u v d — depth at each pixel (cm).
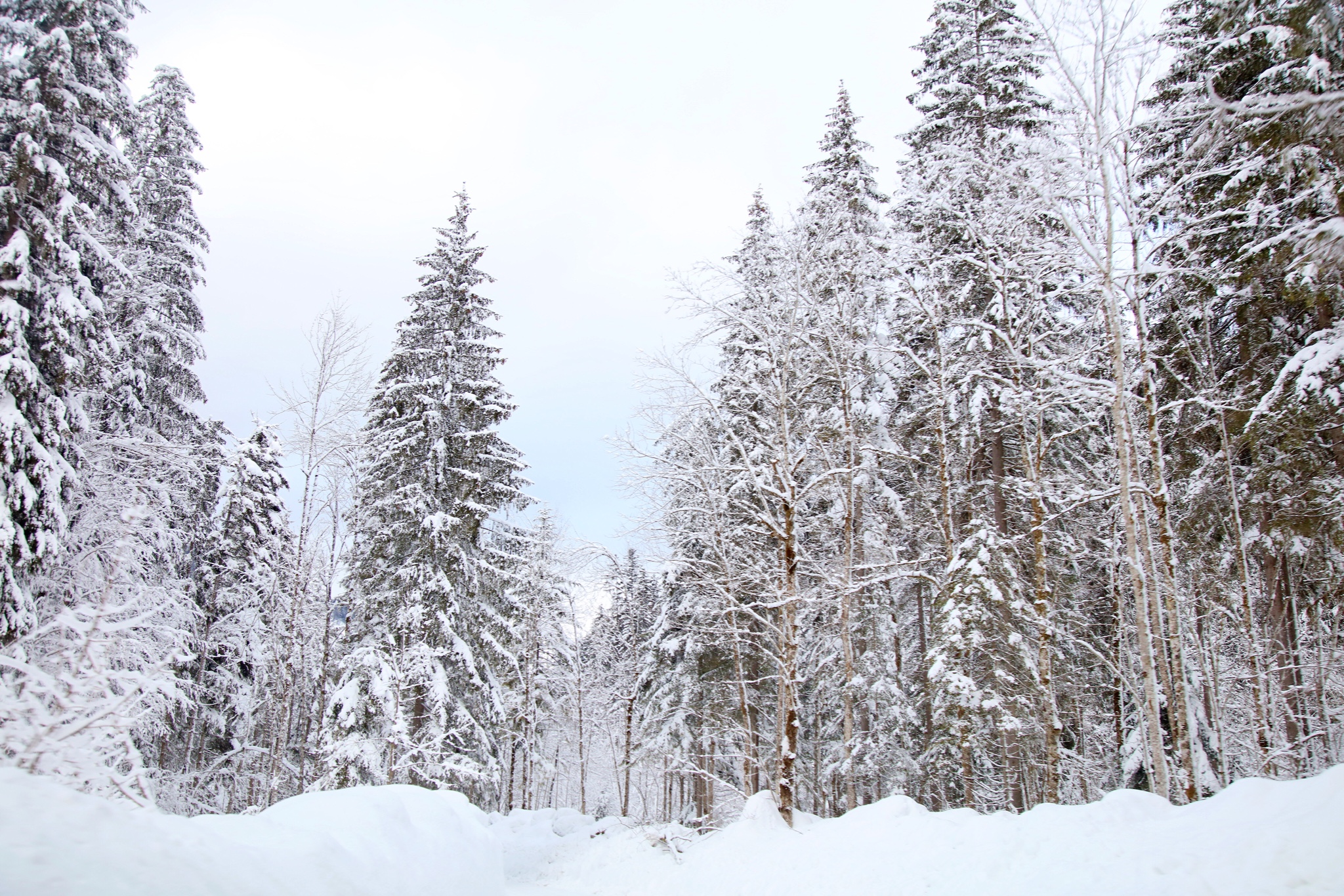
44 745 437
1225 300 1335
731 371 1695
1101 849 773
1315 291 941
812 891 973
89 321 1226
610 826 1998
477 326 1988
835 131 1978
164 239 1833
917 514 1875
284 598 1811
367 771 1513
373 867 566
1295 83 988
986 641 1340
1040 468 1334
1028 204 1288
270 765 1677
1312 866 585
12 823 329
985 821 942
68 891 315
